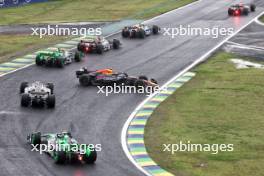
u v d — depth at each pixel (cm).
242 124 13762
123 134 13050
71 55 19562
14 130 12950
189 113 14588
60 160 10950
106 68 19012
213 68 19312
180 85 17212
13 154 11481
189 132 13212
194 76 18288
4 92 15912
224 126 13625
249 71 18912
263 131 13288
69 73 18175
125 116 14312
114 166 11131
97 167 11012
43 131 12975
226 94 16238
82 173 10675
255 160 11594
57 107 14700
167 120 14025
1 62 19550
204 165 11306
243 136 12950
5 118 13700
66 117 14012
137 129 13400
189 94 16262
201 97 15975
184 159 11612
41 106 14675
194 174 10850
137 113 14562
